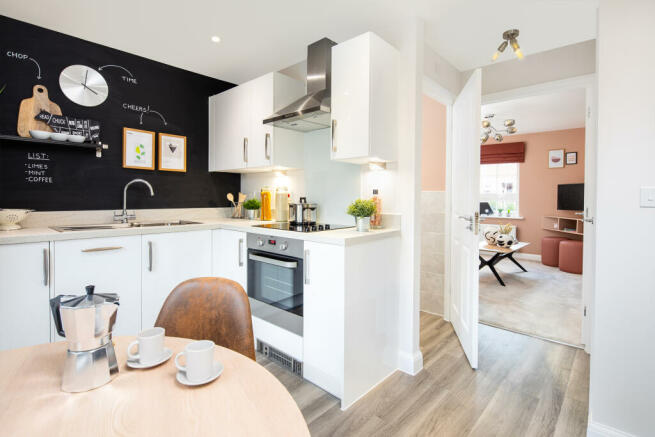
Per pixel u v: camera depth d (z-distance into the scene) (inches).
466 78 117.3
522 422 66.2
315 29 89.7
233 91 114.5
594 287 59.9
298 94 110.6
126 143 104.5
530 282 178.5
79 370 26.6
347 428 63.7
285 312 82.7
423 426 64.7
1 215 76.4
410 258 85.2
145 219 110.1
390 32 88.8
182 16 83.7
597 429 59.8
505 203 270.5
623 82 56.2
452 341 104.5
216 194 129.3
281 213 112.5
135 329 87.9
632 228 56.2
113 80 101.7
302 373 79.1
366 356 76.0
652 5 54.1
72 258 77.3
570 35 92.2
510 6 78.8
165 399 25.9
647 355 55.9
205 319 44.6
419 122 85.8
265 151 104.0
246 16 83.8
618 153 56.9
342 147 81.4
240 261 96.5
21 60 86.3
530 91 107.0
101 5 79.0
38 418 23.1
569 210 234.2
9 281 69.3
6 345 69.2
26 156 88.0
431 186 129.4
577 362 91.0
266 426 23.0
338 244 69.3
